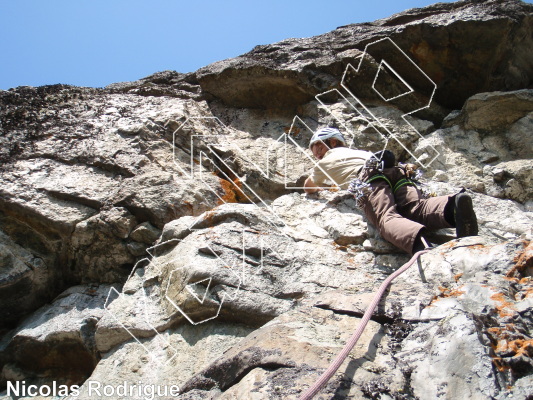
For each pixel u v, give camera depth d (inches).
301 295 135.4
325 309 118.0
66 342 151.0
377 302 110.9
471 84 230.5
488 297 108.6
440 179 196.2
